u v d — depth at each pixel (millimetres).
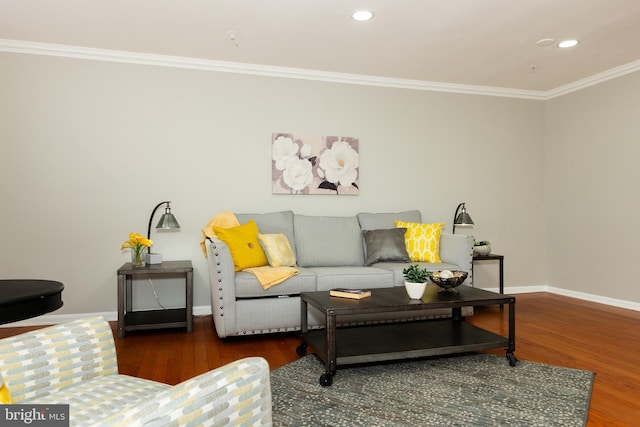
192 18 3260
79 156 3930
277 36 3605
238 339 3439
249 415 925
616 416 2117
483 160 5184
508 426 2012
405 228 4352
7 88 3756
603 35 3621
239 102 4340
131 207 4055
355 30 3490
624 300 4504
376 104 4781
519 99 5332
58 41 3729
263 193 4410
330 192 4586
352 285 3613
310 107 4559
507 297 2828
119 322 3471
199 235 4230
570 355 3018
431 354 2680
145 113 4090
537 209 5422
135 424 743
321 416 2111
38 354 1294
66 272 3904
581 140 4965
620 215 4531
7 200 3766
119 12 3156
